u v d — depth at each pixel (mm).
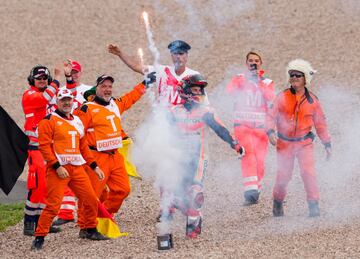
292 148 28766
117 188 28406
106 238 27703
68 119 26984
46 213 26812
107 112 28297
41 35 60812
